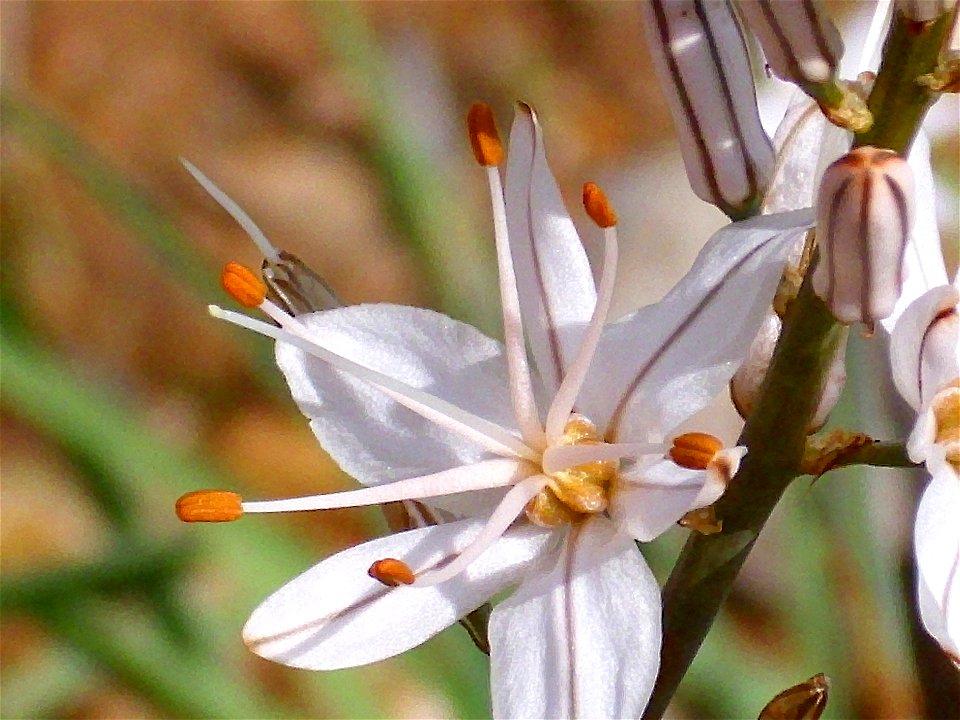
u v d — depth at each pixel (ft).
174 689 0.43
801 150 0.27
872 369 0.44
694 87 0.26
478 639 0.29
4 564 0.61
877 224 0.23
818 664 0.43
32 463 0.65
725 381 0.25
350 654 0.26
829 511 0.44
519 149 0.27
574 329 0.27
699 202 0.65
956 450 0.25
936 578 0.25
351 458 0.28
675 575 0.28
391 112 0.50
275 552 0.44
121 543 0.44
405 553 0.27
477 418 0.26
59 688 0.45
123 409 0.48
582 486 0.26
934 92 0.24
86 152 0.50
